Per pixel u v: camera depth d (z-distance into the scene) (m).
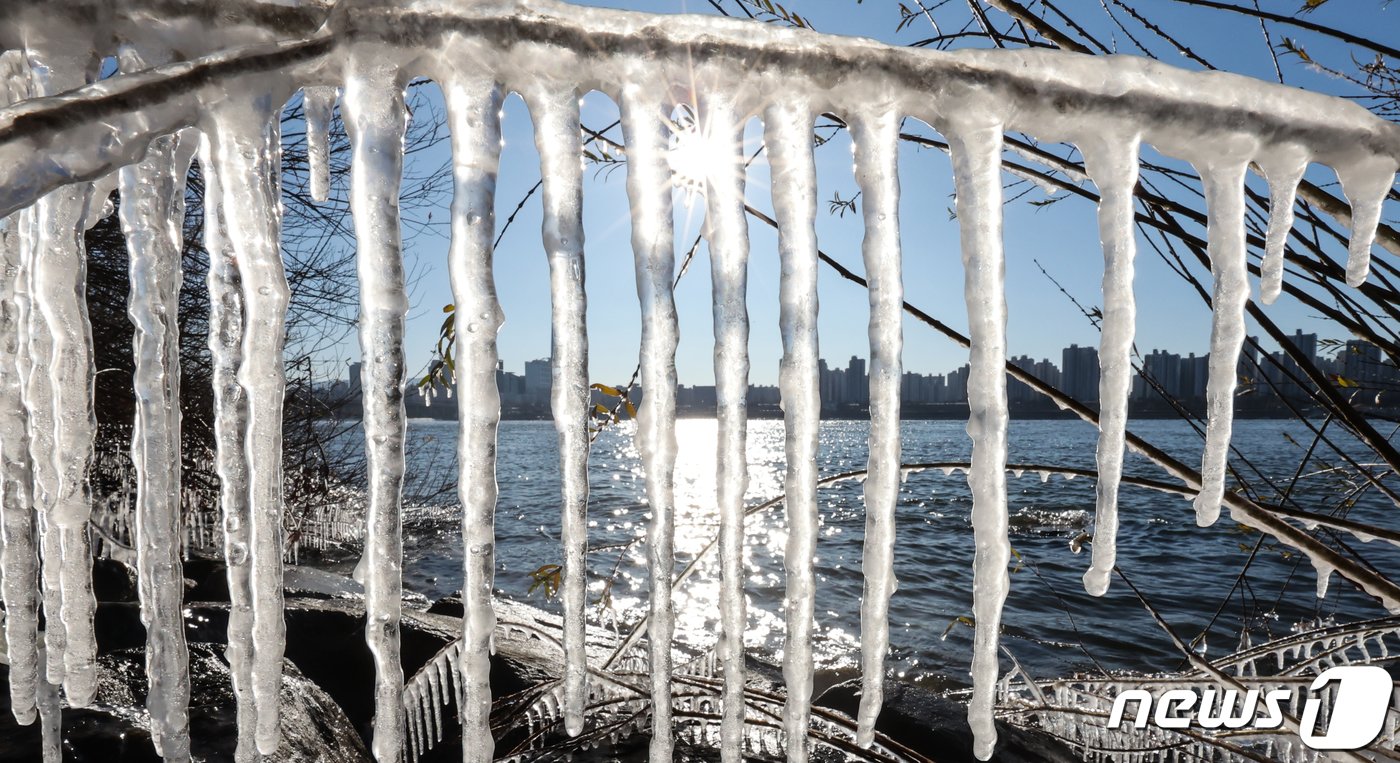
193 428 8.75
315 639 5.35
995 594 1.18
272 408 1.02
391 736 1.04
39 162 0.58
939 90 0.90
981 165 0.95
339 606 5.80
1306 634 2.38
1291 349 1.64
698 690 2.55
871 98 0.91
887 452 1.12
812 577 1.14
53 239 1.00
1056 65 0.89
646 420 1.04
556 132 0.88
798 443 1.10
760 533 15.48
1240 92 0.91
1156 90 0.90
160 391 1.11
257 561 1.07
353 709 4.76
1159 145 0.96
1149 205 1.65
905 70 0.88
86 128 0.61
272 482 1.05
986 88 0.89
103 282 7.25
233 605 1.12
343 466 11.77
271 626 1.10
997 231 1.01
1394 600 1.52
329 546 12.70
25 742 1.88
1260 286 1.05
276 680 1.10
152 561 1.12
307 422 9.86
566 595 1.08
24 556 1.20
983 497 1.15
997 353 1.07
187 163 1.10
